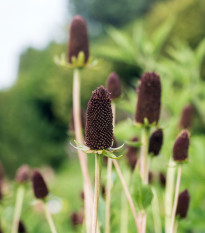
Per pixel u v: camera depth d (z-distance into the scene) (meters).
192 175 0.83
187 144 0.62
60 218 1.21
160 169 0.78
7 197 0.80
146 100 0.62
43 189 0.66
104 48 1.05
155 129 0.65
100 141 0.53
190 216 0.77
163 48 3.65
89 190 0.63
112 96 0.68
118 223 0.79
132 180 0.61
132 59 1.05
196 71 1.02
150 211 0.77
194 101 1.03
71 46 0.71
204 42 1.01
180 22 3.80
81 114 0.71
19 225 0.74
